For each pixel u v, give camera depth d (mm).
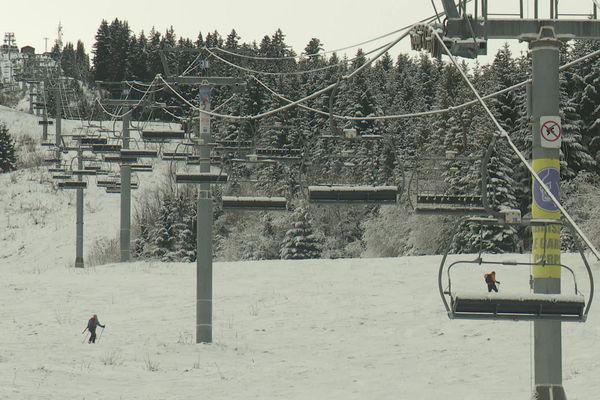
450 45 56938
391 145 75688
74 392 88125
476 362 113875
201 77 128750
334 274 181125
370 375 105938
